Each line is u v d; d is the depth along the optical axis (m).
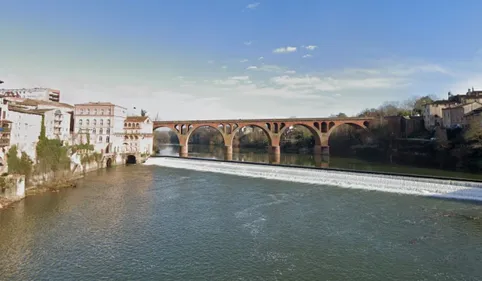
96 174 66.38
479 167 65.44
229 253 25.50
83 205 39.75
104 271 22.47
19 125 47.94
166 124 120.12
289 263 23.72
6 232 29.86
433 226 31.12
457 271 22.27
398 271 22.36
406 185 47.19
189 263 23.77
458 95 103.69
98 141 85.25
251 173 66.12
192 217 34.88
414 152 87.88
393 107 138.50
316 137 117.44
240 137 180.00
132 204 40.50
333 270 22.59
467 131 70.69
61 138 66.38
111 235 29.38
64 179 55.62
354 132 127.19
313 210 37.00
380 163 85.75
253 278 21.52
